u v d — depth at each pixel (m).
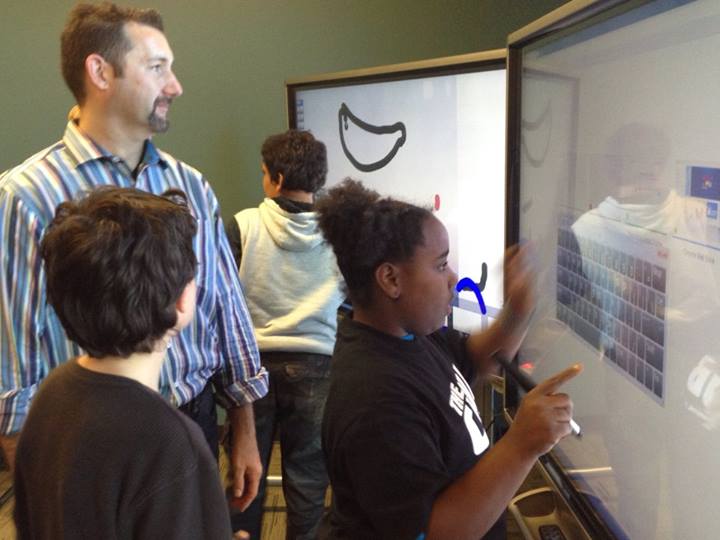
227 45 2.98
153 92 1.44
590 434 1.26
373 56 2.96
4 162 3.04
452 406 1.09
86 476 0.84
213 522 0.90
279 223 2.25
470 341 1.48
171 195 1.16
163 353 1.01
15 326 1.37
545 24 1.26
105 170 1.46
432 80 2.12
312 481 2.44
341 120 2.58
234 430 1.74
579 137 1.22
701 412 0.87
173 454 0.86
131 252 0.89
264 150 2.30
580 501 1.31
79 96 1.45
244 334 1.72
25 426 0.95
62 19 2.90
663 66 0.92
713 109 0.80
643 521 1.06
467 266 2.11
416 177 2.26
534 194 1.49
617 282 1.10
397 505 0.95
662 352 0.96
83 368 0.94
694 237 0.86
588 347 1.24
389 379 1.02
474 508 0.95
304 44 2.97
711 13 0.80
